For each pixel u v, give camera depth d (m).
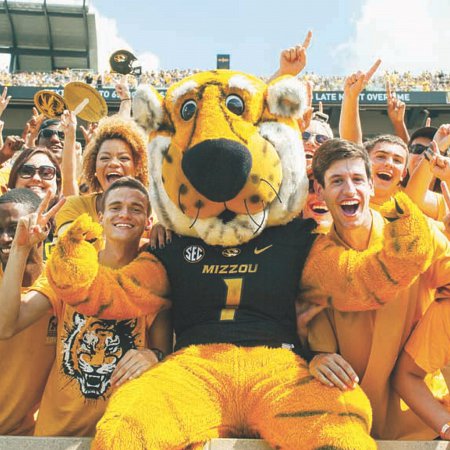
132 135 4.43
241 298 3.06
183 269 3.15
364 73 4.70
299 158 3.18
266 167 3.05
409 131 27.86
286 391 2.79
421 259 2.75
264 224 3.12
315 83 27.25
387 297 2.91
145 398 2.72
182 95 3.18
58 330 3.34
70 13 32.91
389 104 5.67
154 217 4.07
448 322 3.04
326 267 3.03
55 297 3.31
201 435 2.75
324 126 4.91
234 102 3.12
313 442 2.62
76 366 3.25
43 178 4.74
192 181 2.99
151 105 3.23
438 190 5.34
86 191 5.32
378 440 2.89
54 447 2.83
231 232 3.08
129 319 3.30
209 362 2.91
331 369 2.84
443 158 3.44
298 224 3.23
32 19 33.06
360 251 3.15
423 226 2.75
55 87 27.27
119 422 2.62
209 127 3.04
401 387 3.13
